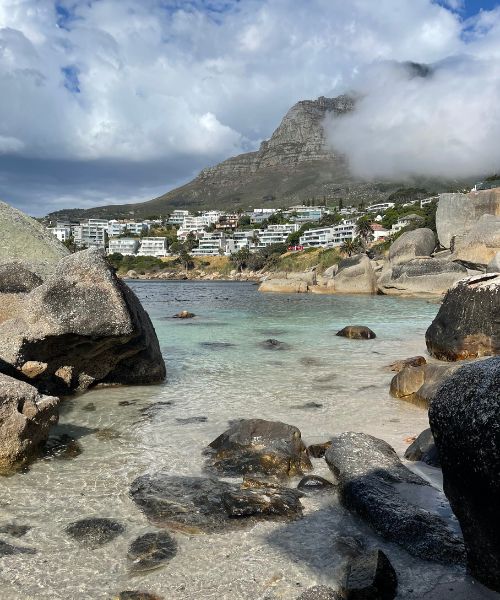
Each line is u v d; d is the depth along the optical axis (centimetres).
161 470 705
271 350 1756
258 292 6488
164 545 513
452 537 509
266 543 520
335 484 662
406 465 722
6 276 1205
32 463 726
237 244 19500
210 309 3559
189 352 1712
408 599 428
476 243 4659
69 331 1030
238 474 695
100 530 541
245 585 450
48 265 1479
